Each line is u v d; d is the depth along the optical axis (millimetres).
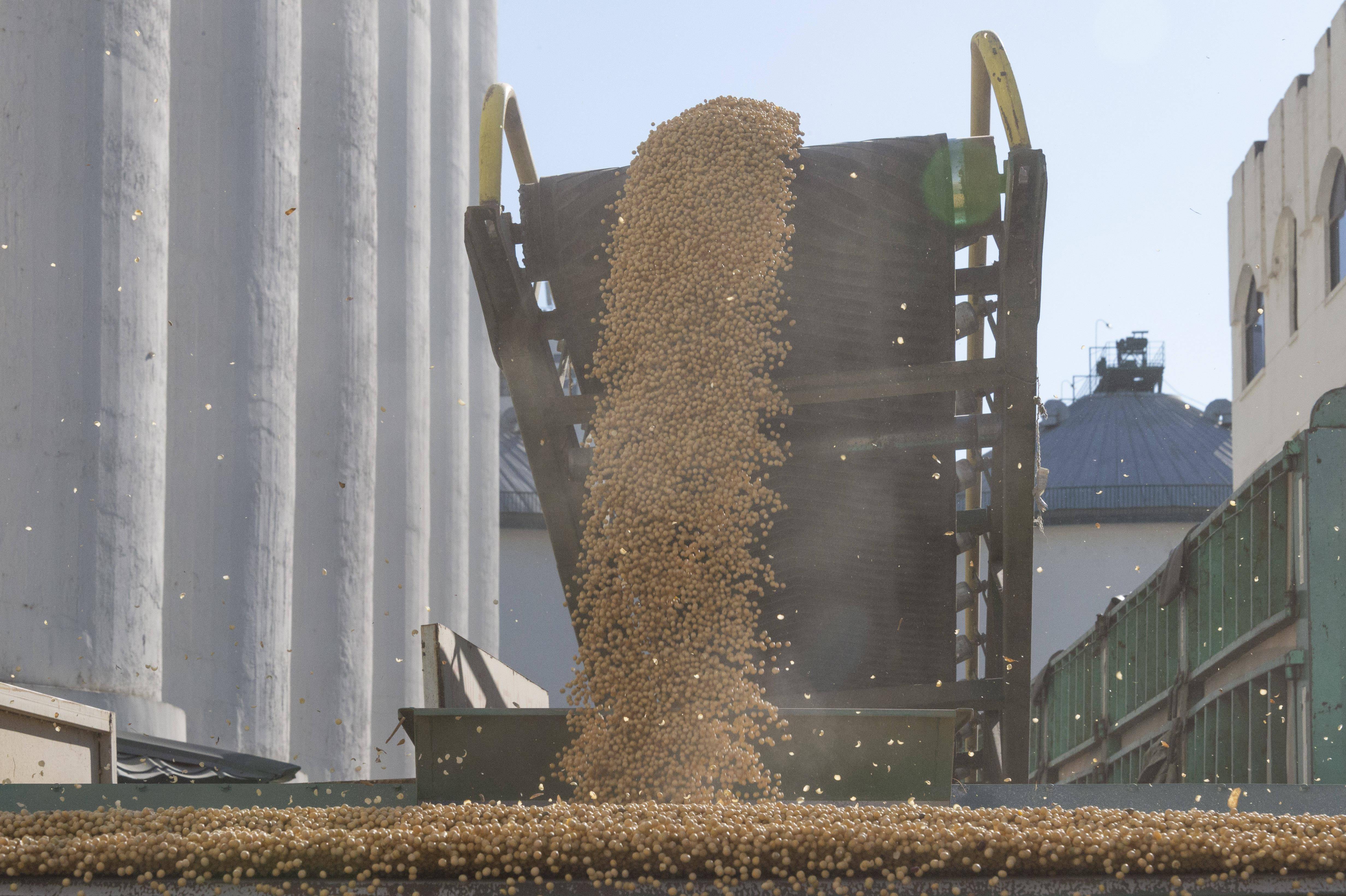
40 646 9180
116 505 9750
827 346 6945
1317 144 16109
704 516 6312
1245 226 19406
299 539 14789
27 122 9672
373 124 16219
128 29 10281
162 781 8695
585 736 4980
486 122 7070
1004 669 7414
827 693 7207
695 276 6516
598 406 6980
